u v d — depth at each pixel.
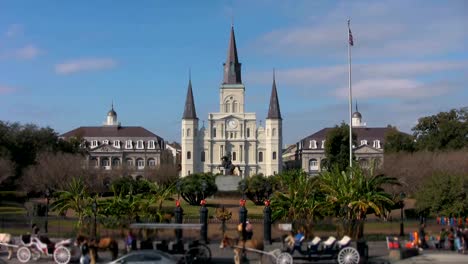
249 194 60.16
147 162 162.62
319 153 162.00
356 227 31.52
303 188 36.06
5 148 86.38
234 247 25.48
